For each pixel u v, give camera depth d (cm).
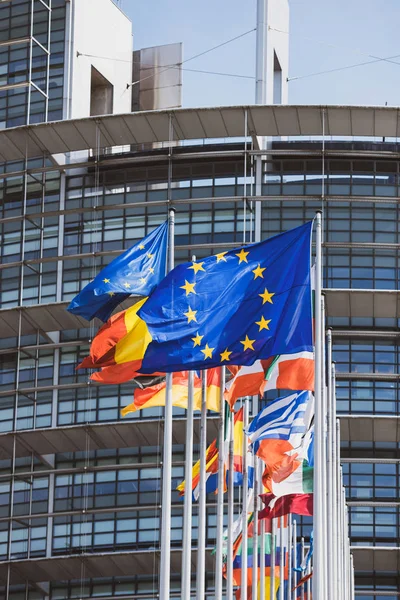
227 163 9675
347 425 9100
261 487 5459
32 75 10144
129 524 9000
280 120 9381
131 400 9225
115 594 9012
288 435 4712
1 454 9288
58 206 9775
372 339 9425
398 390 9319
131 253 4119
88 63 10362
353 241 9469
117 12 10875
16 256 9725
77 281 9512
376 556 8956
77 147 9712
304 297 3794
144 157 9638
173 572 8975
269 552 6506
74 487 9119
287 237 3856
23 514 9150
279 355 4188
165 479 4000
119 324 4056
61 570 8906
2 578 8969
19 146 9775
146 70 11100
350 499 9156
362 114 9275
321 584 3862
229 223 9475
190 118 9419
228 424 4966
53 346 9362
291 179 9612
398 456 9300
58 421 9288
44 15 10262
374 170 9662
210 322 3797
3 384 9456
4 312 9375
